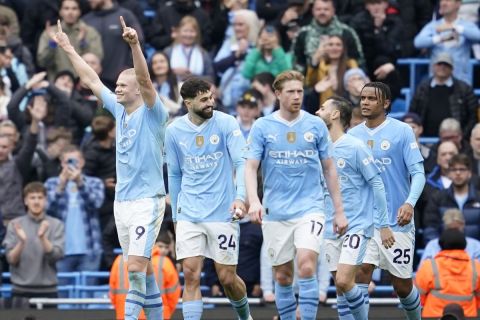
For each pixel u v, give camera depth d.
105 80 43.38
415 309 29.17
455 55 43.97
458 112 41.59
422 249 37.59
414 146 28.25
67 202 37.34
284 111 27.36
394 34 44.31
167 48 43.16
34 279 35.66
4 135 38.03
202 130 27.20
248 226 35.97
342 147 27.66
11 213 37.72
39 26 45.22
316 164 27.42
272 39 41.44
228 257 27.25
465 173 36.69
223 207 27.20
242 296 27.89
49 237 35.91
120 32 43.62
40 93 42.00
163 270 31.44
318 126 27.33
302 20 44.25
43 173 38.66
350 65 41.00
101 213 37.78
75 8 42.81
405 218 27.67
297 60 41.72
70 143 38.66
